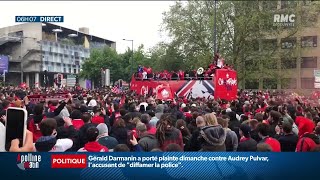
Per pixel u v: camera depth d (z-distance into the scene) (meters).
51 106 11.88
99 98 17.67
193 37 49.59
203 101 17.86
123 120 8.00
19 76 41.03
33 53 40.47
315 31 45.72
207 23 47.78
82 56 75.69
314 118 9.84
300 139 6.64
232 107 13.02
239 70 48.06
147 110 11.41
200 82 24.91
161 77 27.08
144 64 72.62
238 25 46.00
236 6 47.88
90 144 5.95
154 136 6.79
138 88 28.44
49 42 58.66
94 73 73.56
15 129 4.67
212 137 6.07
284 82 47.06
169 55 50.62
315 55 45.84
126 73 74.56
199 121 6.96
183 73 26.25
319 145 6.01
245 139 6.86
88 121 8.00
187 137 7.69
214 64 25.92
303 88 45.72
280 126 7.95
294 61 47.19
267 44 47.97
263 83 49.00
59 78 41.84
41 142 5.57
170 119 6.94
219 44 47.81
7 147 4.67
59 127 7.20
